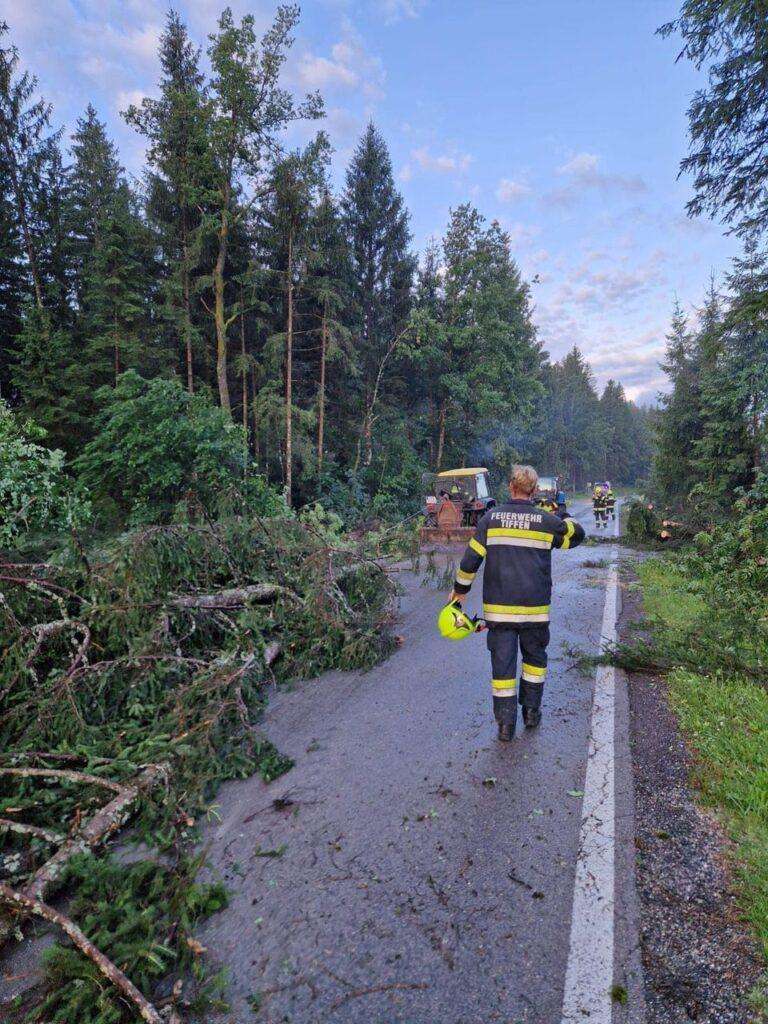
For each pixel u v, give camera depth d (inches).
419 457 1152.8
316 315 893.8
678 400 768.3
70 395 685.3
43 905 81.7
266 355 823.1
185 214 839.7
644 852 98.2
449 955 78.3
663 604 286.0
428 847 102.0
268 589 217.5
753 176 368.8
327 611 211.0
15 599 150.2
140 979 73.6
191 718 140.8
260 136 770.8
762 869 91.0
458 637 147.9
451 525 509.4
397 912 86.7
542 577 141.9
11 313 852.6
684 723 147.8
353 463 1003.3
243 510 251.3
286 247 850.1
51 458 237.8
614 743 138.9
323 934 82.8
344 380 1017.5
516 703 142.3
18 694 134.5
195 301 857.5
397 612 282.0
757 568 257.6
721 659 177.2
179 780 119.0
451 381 1087.0
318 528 292.0
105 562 173.3
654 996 70.1
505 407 1141.1
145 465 404.8
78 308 906.7
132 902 86.4
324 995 72.8
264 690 185.9
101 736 133.6
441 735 147.3
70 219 916.0
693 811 110.0
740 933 79.2
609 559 456.4
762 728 139.9
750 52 333.1
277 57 748.6
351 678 194.9
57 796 111.3
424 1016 69.3
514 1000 70.8
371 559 261.9
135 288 792.9
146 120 773.3
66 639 157.2
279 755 139.6
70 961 73.8
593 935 80.2
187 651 178.9
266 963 78.2
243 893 92.0
